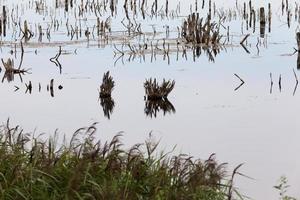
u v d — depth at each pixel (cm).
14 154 3881
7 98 7525
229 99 7356
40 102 7350
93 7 14412
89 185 3672
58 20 13125
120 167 3878
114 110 6994
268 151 5481
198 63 9381
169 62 9450
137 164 3834
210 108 6994
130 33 11750
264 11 12850
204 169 3859
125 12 14038
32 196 3606
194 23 11038
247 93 7625
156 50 10256
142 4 13775
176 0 15638
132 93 7712
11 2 15200
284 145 5650
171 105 7156
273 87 7888
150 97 7412
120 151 4012
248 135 5972
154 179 3784
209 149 5572
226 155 5403
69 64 9306
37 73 8762
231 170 4988
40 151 4212
